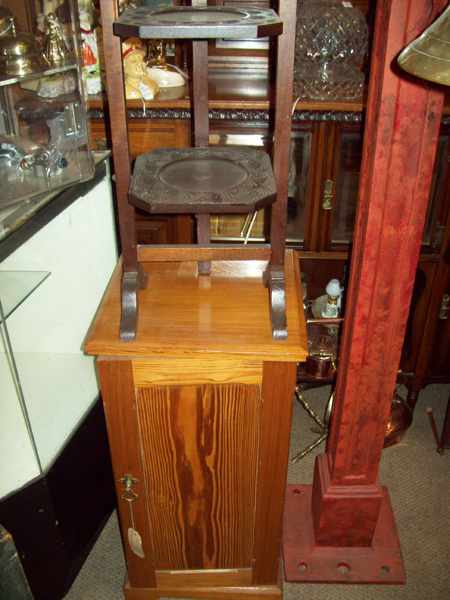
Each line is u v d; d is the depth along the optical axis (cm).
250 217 157
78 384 149
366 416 134
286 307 116
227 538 134
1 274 113
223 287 122
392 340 122
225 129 157
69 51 127
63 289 136
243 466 121
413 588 150
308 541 158
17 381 113
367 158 109
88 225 142
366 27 161
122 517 130
